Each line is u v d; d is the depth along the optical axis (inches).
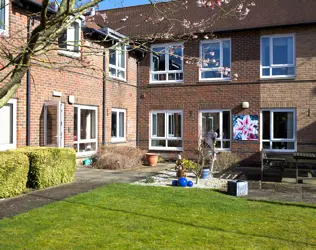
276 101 583.8
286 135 582.9
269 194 344.8
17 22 408.8
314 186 392.2
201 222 238.5
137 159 557.6
